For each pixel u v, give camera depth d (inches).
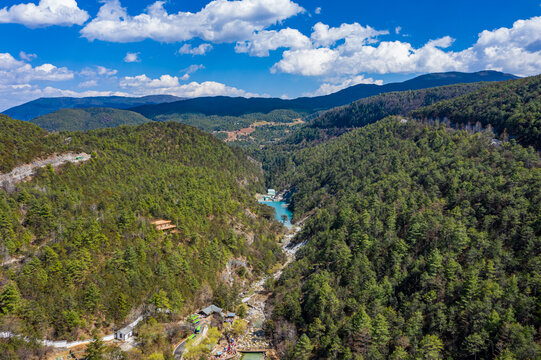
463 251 4854.8
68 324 3715.6
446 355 3590.1
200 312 4977.9
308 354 4109.3
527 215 4795.8
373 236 5905.5
